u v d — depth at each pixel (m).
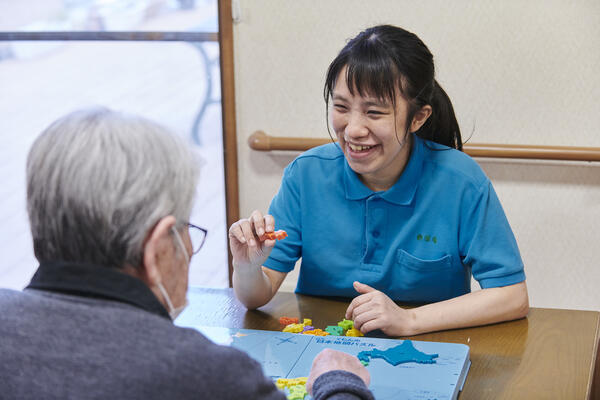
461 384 1.19
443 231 1.54
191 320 1.48
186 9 2.75
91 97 3.12
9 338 0.79
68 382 0.76
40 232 0.84
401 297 1.60
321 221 1.61
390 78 1.36
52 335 0.79
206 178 2.91
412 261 1.54
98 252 0.83
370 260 1.58
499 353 1.31
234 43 2.54
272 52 2.53
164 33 2.80
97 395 0.75
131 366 0.76
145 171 0.83
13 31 2.89
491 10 2.32
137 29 2.83
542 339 1.37
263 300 1.54
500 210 1.54
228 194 2.66
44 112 3.48
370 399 0.95
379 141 1.42
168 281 0.91
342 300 1.60
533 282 2.50
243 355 0.82
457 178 1.53
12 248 3.69
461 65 2.38
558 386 1.19
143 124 0.87
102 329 0.79
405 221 1.56
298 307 1.56
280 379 1.16
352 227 1.59
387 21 2.41
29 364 0.77
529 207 2.45
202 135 2.88
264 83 2.56
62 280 0.84
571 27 2.27
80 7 2.85
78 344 0.78
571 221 2.42
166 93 2.88
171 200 0.86
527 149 2.35
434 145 1.59
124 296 0.83
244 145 2.63
